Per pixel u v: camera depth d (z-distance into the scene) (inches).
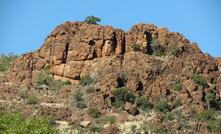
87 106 6441.9
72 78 6806.1
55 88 6707.7
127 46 7032.5
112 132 6097.4
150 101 6589.6
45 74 6850.4
